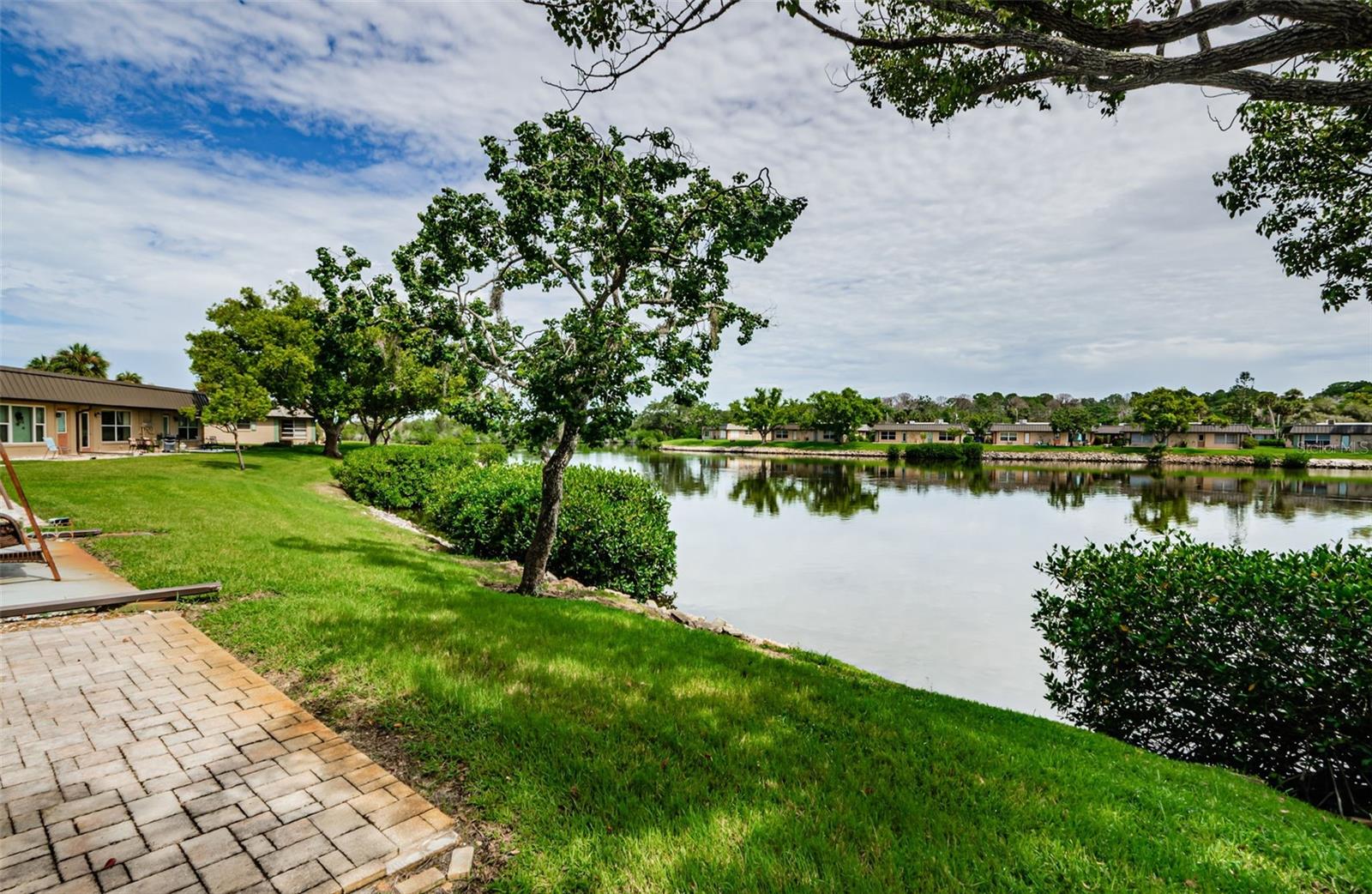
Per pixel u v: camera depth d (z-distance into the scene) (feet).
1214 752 15.03
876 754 12.50
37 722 12.19
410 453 65.98
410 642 17.37
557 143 23.70
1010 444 260.83
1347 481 131.75
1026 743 13.76
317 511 44.65
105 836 8.84
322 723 12.51
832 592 38.81
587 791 10.59
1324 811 12.34
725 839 9.41
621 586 33.30
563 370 22.63
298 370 83.97
